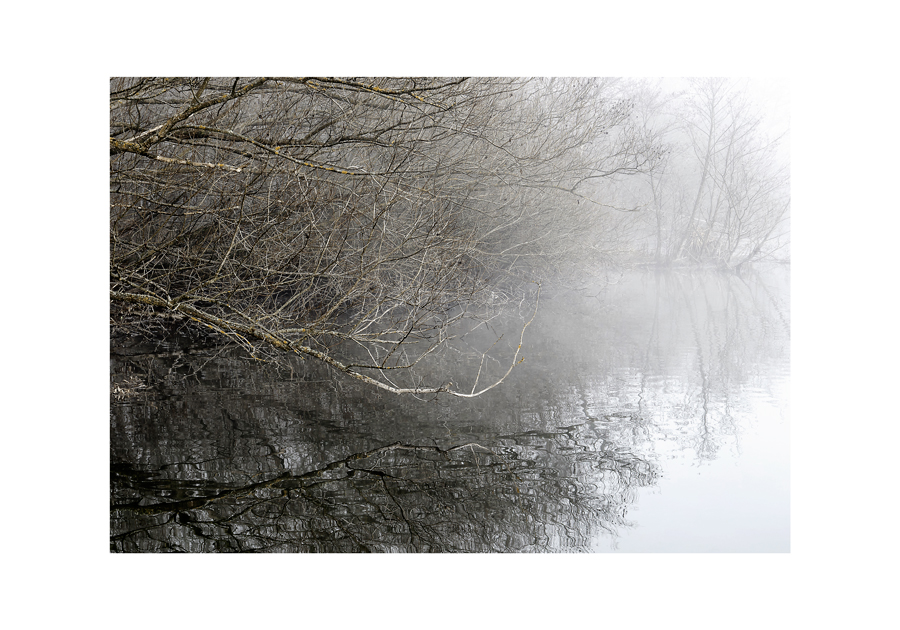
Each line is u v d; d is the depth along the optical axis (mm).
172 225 6281
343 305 6512
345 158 6520
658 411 5234
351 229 6527
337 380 5887
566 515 3680
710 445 4551
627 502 3789
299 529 3496
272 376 6012
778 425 4930
